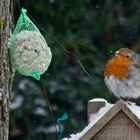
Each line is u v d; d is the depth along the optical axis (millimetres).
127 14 14539
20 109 12625
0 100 6359
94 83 13406
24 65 6598
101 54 13914
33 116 12828
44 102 12852
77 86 13391
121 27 14320
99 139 6770
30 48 6586
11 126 12688
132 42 14367
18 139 12828
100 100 7035
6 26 6480
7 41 6500
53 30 13188
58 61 13070
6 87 6445
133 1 14391
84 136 6652
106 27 13984
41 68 6672
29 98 12734
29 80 12883
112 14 14094
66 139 6781
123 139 6785
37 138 12797
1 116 6379
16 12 12766
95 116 6957
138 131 6773
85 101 13281
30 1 13320
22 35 6609
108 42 14156
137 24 14391
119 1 14156
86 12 13562
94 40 14094
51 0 13375
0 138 6355
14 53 6555
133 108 6922
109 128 6773
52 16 13414
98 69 13570
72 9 13461
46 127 12906
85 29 13719
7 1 6512
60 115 13172
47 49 6742
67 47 12914
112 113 6688
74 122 13109
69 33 13047
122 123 6781
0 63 6371
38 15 13453
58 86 13211
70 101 13266
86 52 13461
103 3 14062
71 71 13461
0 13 6410
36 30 6957
